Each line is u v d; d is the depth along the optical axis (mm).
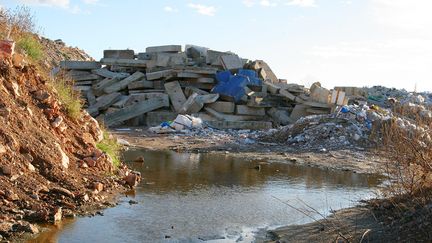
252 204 9117
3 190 7012
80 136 9820
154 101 22203
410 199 7672
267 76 26438
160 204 8570
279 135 18828
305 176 12438
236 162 14047
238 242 6938
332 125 18281
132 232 6992
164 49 25688
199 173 11852
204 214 8203
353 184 11633
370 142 16984
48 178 7984
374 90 30203
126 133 18891
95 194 8297
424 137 8023
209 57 25266
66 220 7180
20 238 6258
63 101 10219
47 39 35875
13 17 11250
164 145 16531
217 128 21109
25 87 9344
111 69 25281
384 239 6680
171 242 6750
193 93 22547
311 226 7734
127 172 10219
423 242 6254
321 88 23109
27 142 8133
